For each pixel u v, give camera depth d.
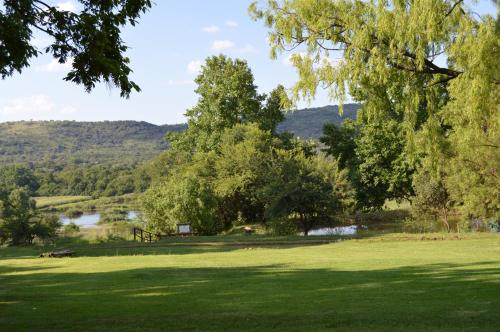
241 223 52.34
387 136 50.34
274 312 10.97
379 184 53.16
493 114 13.60
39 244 39.25
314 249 25.70
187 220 41.53
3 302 13.07
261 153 50.91
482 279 14.68
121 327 9.82
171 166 86.25
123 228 57.16
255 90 62.91
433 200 37.91
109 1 10.86
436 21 12.62
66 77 10.98
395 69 13.78
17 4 9.98
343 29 13.95
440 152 15.14
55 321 10.47
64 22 10.50
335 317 10.27
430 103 14.62
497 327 9.17
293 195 36.78
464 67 12.80
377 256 21.89
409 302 11.71
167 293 13.98
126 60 11.35
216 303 12.29
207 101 62.97
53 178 167.00
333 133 59.72
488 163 27.97
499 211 30.67
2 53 9.98
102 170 166.12
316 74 14.23
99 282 16.44
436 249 23.64
